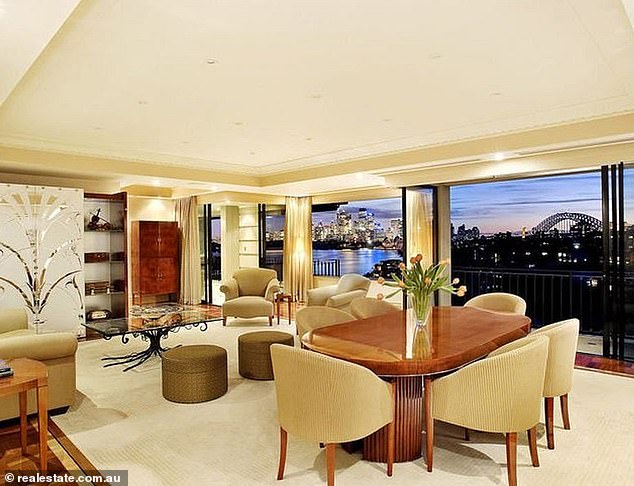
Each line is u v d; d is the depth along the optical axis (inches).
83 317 248.2
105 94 147.0
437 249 281.9
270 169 293.6
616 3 92.4
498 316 154.1
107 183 284.0
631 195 200.5
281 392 100.9
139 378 178.1
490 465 109.2
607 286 202.1
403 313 161.9
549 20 99.7
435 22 100.3
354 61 122.0
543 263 280.7
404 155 235.5
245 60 120.6
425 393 107.2
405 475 104.7
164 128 191.8
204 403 150.5
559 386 117.4
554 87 144.1
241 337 181.3
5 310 187.6
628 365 192.5
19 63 103.7
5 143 207.5
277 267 407.5
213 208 434.6
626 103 160.4
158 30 103.0
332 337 123.9
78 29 102.0
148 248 361.1
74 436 126.6
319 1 91.0
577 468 107.3
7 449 119.1
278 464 110.0
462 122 185.5
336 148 234.1
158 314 222.4
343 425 94.7
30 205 231.6
